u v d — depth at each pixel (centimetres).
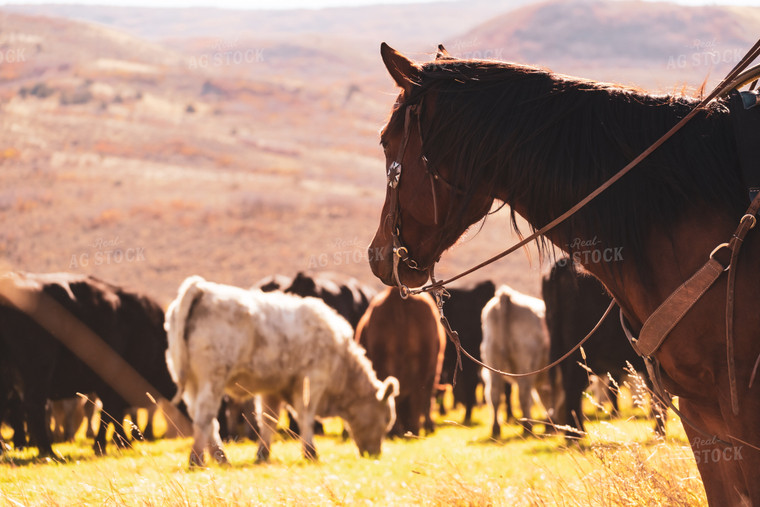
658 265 381
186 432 1758
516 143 400
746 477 363
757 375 359
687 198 375
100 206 8831
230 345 1213
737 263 363
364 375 1327
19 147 11619
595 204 389
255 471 978
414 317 1712
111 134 13675
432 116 420
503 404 2178
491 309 1648
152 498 615
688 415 421
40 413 1433
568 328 1389
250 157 14088
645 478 533
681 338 376
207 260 7144
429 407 1800
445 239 424
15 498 679
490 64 424
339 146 16275
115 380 1596
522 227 4244
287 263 7156
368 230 8606
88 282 1559
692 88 428
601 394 1672
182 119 16438
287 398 1316
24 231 7556
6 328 1432
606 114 396
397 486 806
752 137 372
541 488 639
